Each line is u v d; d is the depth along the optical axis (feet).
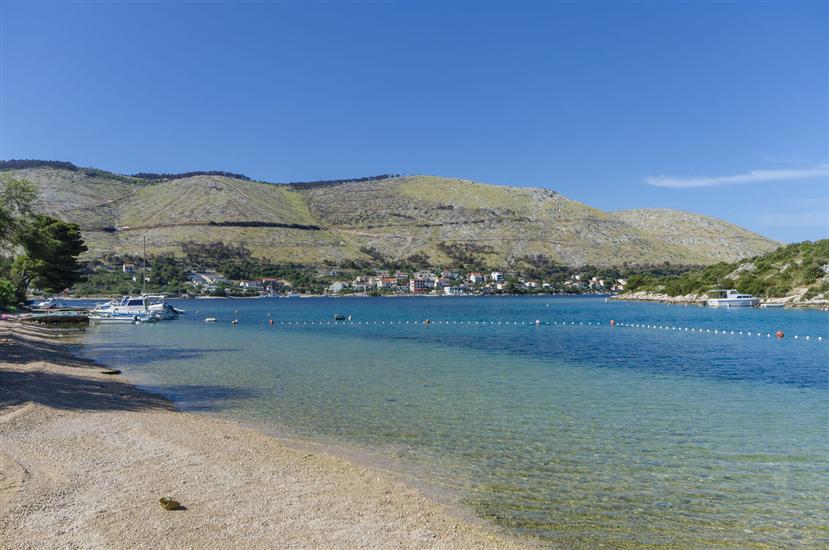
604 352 155.63
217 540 35.94
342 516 40.45
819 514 42.96
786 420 73.00
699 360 137.90
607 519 41.81
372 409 78.64
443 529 39.04
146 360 133.49
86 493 42.80
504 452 58.13
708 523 41.32
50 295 504.84
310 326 269.44
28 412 66.59
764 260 467.93
